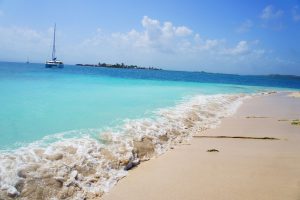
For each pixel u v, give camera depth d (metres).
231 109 18.84
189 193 6.27
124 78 49.56
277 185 6.71
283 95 34.00
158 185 6.66
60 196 5.80
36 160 6.54
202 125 13.13
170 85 36.41
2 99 14.25
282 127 13.47
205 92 28.22
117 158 7.71
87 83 29.62
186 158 8.60
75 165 6.80
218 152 9.28
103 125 10.16
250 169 7.72
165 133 10.59
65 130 9.11
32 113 11.30
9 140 7.68
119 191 6.36
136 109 13.99
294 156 8.95
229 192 6.32
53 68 81.81
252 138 11.28
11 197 5.30
